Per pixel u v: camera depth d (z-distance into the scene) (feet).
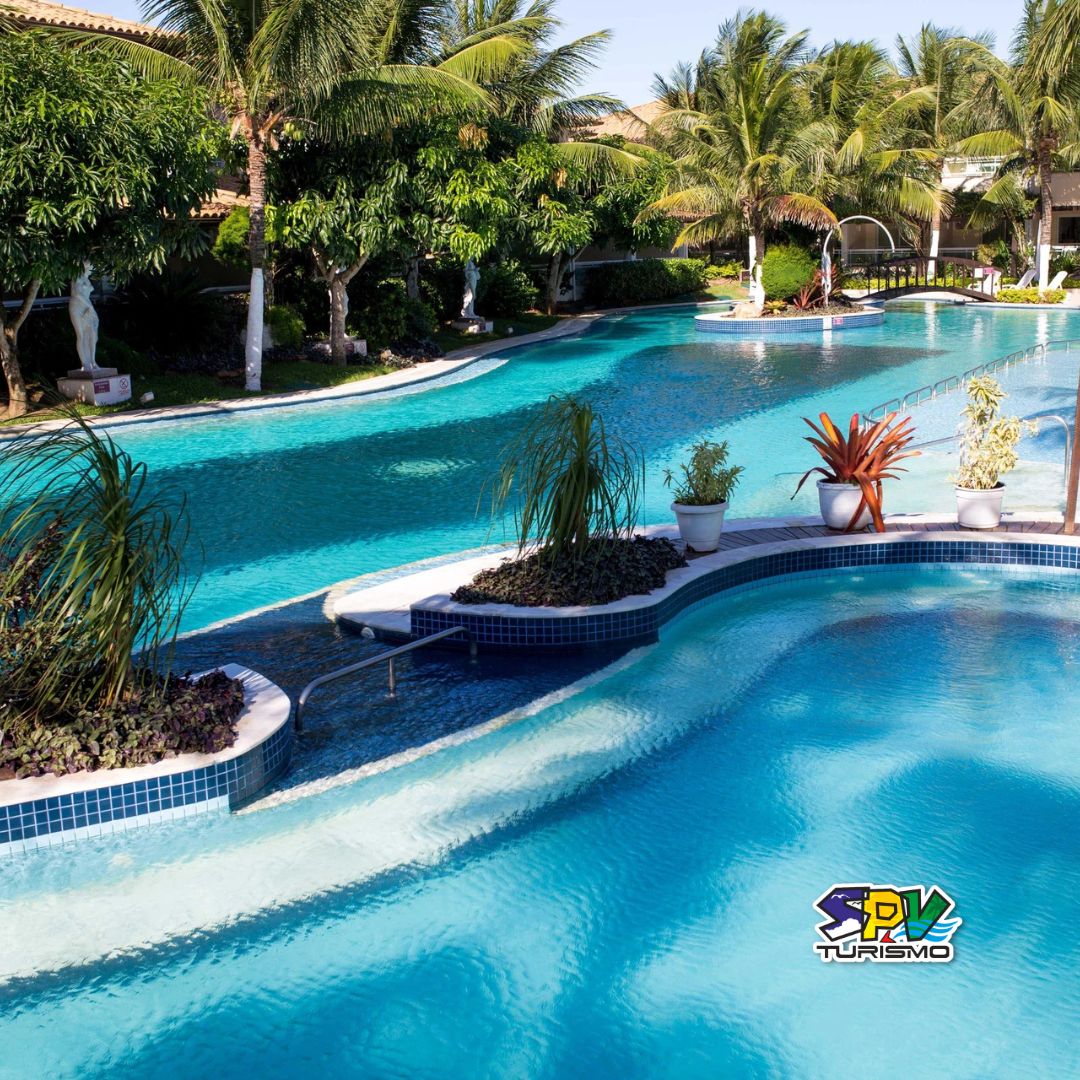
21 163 52.08
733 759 21.49
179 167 58.54
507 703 24.27
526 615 26.73
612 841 18.78
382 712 23.91
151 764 19.71
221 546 38.17
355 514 42.16
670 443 53.78
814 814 19.38
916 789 20.08
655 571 29.09
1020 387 67.10
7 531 20.62
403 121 73.56
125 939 16.44
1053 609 29.09
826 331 105.91
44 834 18.86
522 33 87.45
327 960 15.92
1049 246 127.65
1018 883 17.19
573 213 104.78
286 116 71.00
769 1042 14.10
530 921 16.70
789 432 56.13
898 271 129.29
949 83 142.31
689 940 16.14
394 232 75.77
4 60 52.65
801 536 33.47
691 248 166.09
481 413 64.69
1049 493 40.29
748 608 29.91
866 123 124.36
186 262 87.76
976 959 15.48
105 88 55.62
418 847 18.75
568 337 106.52
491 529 36.37
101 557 20.25
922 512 39.17
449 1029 14.53
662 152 145.79
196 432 59.52
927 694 24.06
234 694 21.97
